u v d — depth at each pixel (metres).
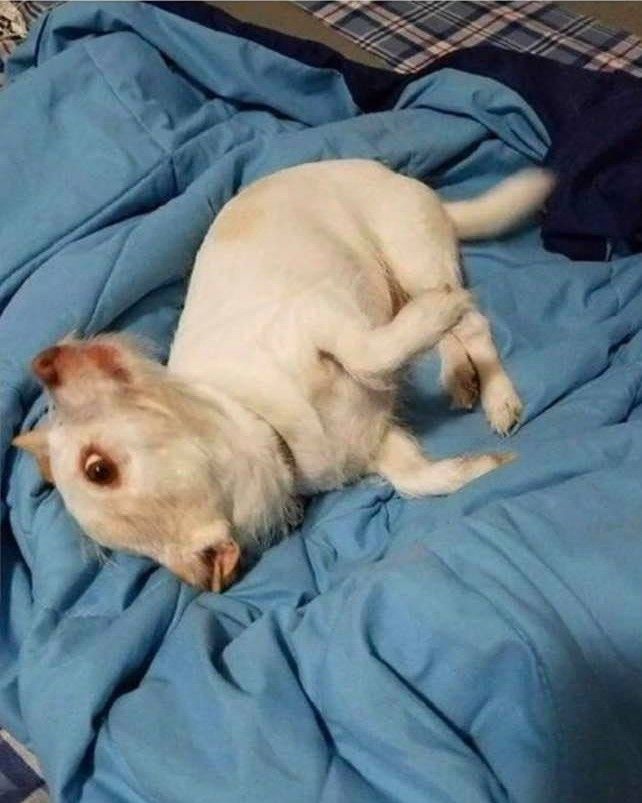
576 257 1.08
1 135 1.09
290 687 0.74
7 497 0.90
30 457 0.88
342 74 1.19
